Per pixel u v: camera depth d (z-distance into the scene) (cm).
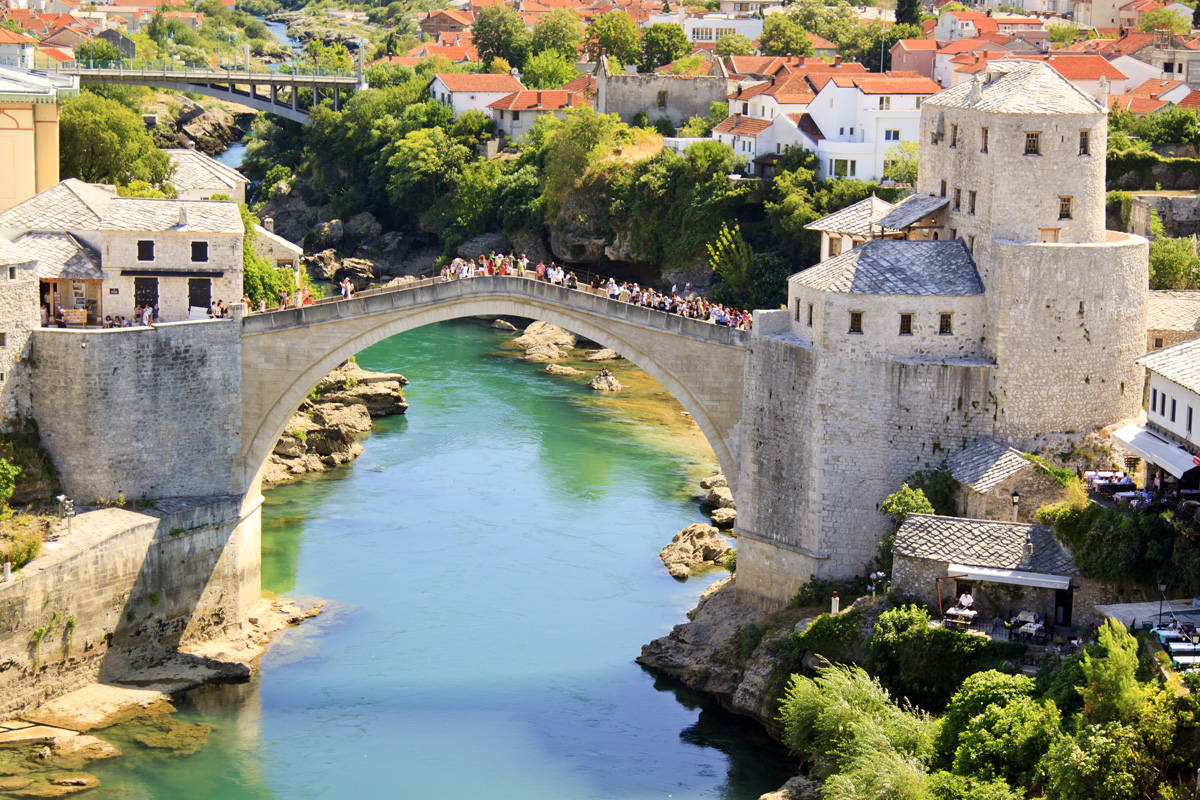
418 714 8062
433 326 17800
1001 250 8106
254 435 8969
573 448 12800
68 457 8550
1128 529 7212
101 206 9638
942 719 6906
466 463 12325
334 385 13412
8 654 7738
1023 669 7075
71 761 7431
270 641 8919
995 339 8181
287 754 7612
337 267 19862
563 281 9625
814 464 8381
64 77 15738
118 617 8306
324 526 10781
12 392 8456
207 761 7519
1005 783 6238
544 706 8194
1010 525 7606
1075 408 8262
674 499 11506
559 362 16025
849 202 16062
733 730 8012
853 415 8288
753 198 17075
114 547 8219
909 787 6312
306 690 8319
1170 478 7669
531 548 10431
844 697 7056
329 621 9181
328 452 12262
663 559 10219
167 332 8638
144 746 7644
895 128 16688
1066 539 7475
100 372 8481
